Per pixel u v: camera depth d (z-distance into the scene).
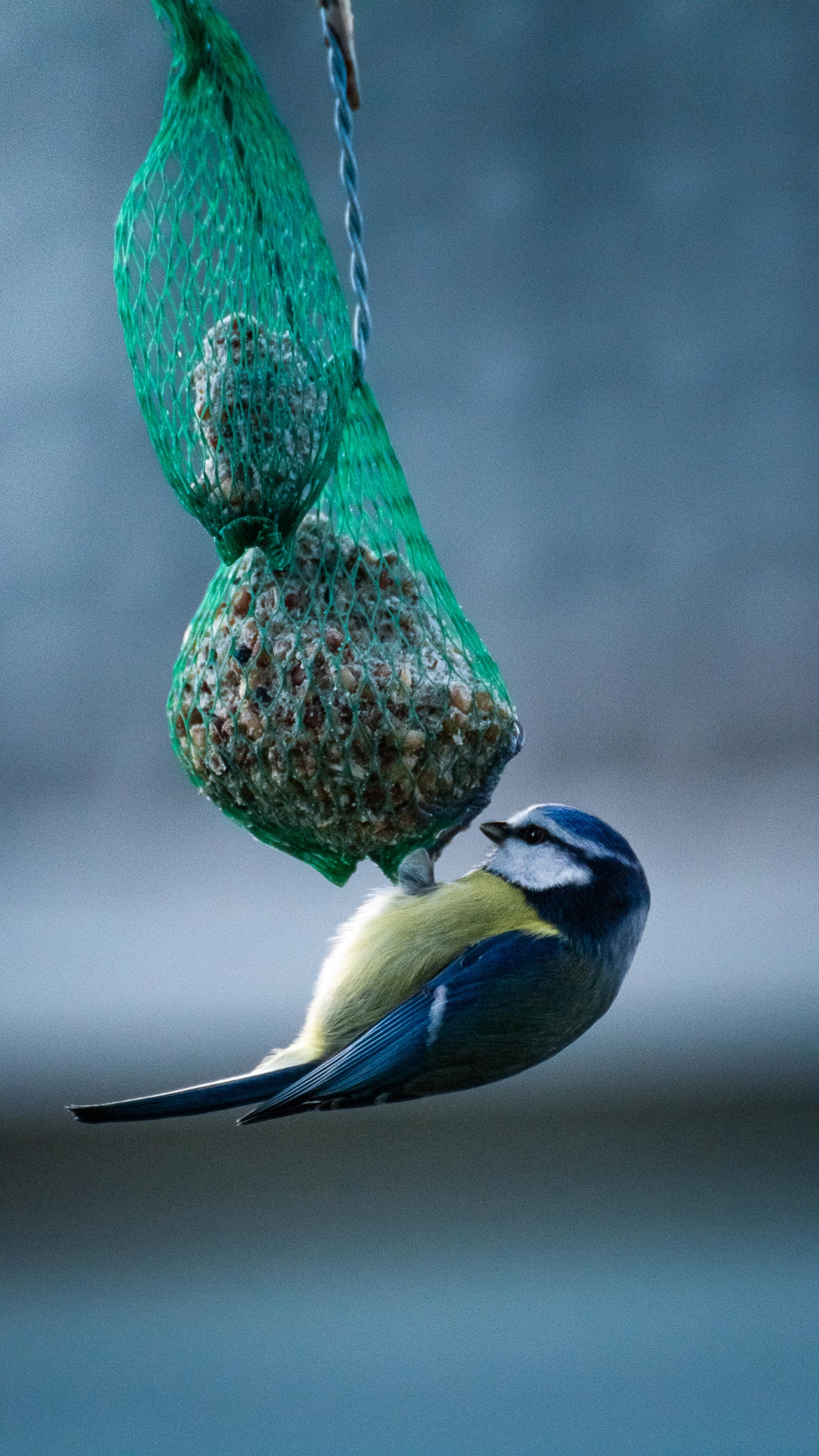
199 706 3.38
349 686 3.38
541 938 3.42
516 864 3.43
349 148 3.38
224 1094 3.40
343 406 3.38
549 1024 3.41
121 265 3.39
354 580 3.38
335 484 3.39
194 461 3.39
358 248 3.38
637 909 3.43
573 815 3.43
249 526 3.38
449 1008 3.41
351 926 3.43
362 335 3.39
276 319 3.38
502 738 3.39
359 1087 3.40
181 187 3.39
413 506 3.39
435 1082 3.41
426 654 3.38
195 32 3.38
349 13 3.38
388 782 3.38
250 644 3.38
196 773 3.39
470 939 3.42
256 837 3.40
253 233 3.39
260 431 3.38
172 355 3.39
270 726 3.38
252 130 3.39
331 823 3.38
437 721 3.38
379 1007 3.41
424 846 3.40
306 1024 3.42
